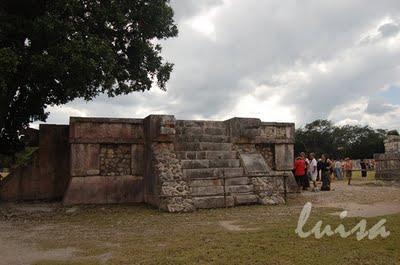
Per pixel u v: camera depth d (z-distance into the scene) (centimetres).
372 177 2750
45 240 835
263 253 668
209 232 852
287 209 1183
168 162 1320
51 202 1464
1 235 898
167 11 1554
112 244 780
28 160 1546
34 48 1316
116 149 1444
